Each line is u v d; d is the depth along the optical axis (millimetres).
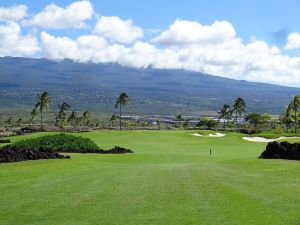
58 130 117438
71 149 46781
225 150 60562
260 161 32188
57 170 26922
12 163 30750
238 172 25578
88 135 88188
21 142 47438
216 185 20203
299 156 33219
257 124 187625
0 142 71438
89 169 27766
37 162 31547
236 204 15836
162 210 15195
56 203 16719
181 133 95062
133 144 71375
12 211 15562
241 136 88438
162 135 90312
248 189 18969
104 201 16953
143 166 30969
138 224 13445
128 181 22047
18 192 19094
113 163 33562
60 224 13711
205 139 84562
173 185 20469
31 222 14047
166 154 48812
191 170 27328
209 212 14688
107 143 73562
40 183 21500
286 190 18594
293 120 158750
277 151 34812
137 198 17422
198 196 17516
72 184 21156
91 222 13859
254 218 13719
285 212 14445
